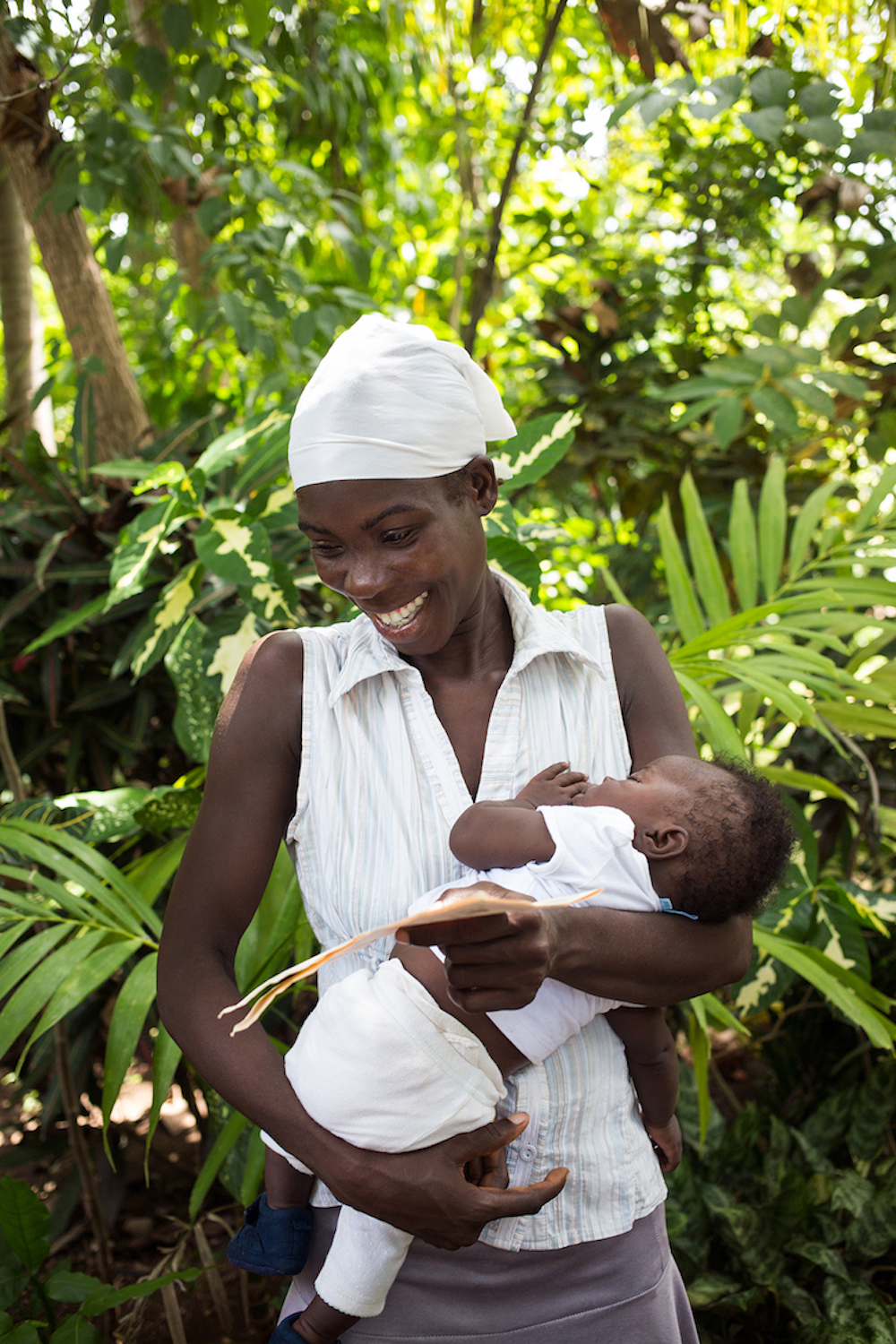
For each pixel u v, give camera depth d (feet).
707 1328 6.30
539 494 10.84
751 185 10.30
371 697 3.62
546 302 11.10
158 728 8.14
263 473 6.98
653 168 11.19
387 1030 3.21
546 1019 3.38
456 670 3.74
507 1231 3.49
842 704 6.38
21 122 8.02
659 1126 3.86
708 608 6.82
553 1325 3.54
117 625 7.72
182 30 7.84
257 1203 3.81
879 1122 6.84
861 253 9.73
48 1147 7.41
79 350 8.85
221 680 5.89
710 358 10.73
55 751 8.25
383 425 3.14
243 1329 6.47
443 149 13.05
